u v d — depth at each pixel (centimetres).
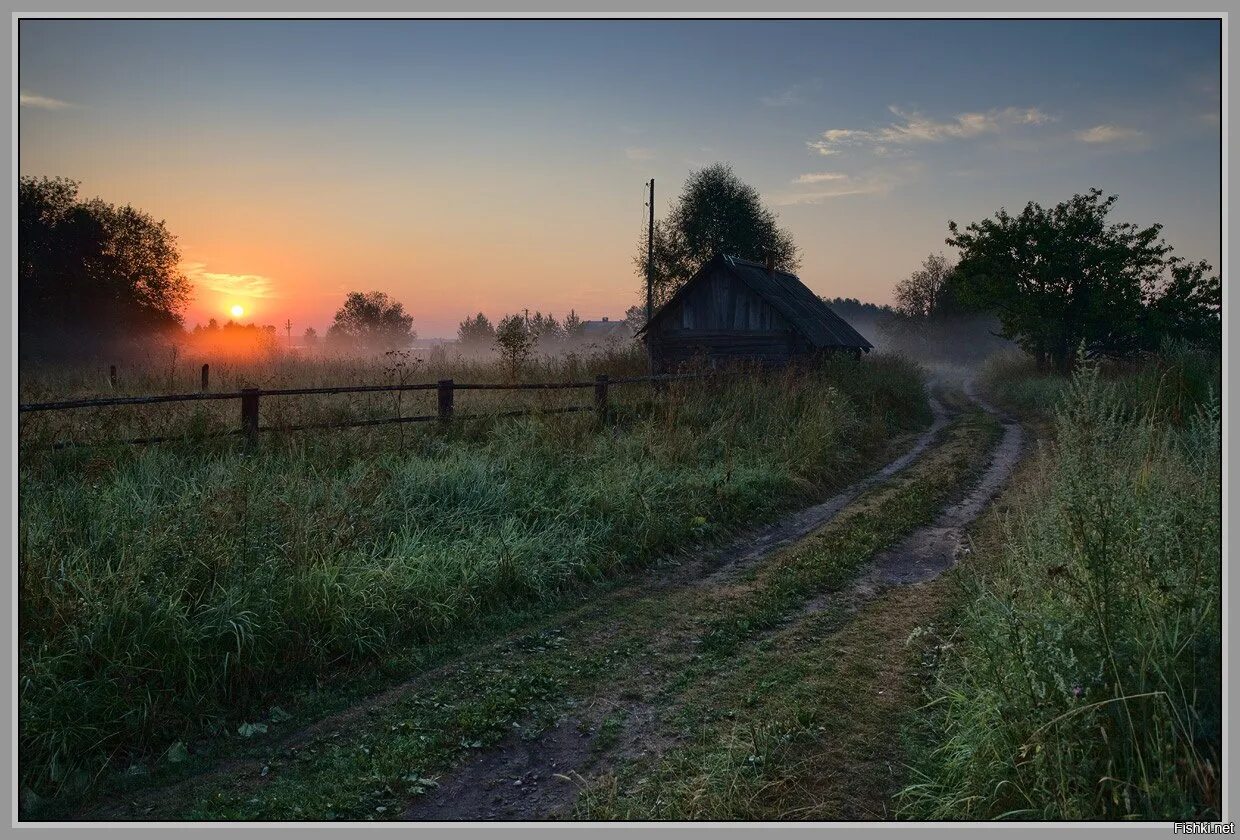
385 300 8194
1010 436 1628
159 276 4006
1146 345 2539
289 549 578
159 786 403
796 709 461
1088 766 309
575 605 659
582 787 398
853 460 1288
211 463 811
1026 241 2725
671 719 466
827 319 2648
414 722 467
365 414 1085
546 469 930
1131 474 473
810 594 678
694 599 672
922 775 374
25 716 404
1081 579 383
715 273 2317
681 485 931
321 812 380
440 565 647
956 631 540
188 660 466
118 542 576
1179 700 317
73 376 1828
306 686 505
